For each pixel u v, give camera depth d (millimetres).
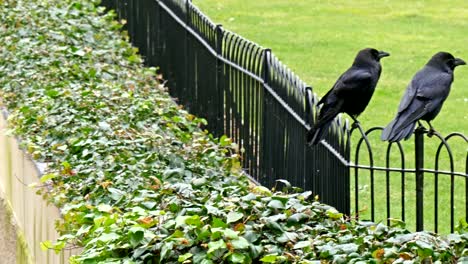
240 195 6758
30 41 12531
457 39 19688
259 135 10289
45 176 7984
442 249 5609
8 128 10484
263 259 5547
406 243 5660
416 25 20953
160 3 13680
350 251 5750
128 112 9766
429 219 10562
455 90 16031
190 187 6738
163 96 11656
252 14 22016
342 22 21219
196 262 5680
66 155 8766
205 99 11891
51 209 8266
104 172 7891
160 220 6219
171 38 13320
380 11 22328
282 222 6129
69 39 12922
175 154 8477
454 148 13039
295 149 9203
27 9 13828
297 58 18266
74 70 11422
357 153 8070
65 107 9742
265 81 10023
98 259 5949
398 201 11086
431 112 8086
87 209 7109
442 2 23234
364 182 11758
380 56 8750
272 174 9930
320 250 5809
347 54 18531
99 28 13844
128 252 5969
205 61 11836
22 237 10273
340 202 8148
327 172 8445
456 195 11242
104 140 8625
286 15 21922
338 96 8492
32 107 10102
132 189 7523
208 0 23625
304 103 8883
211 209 6047
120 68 12266
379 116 14586
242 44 10734
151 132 8984
